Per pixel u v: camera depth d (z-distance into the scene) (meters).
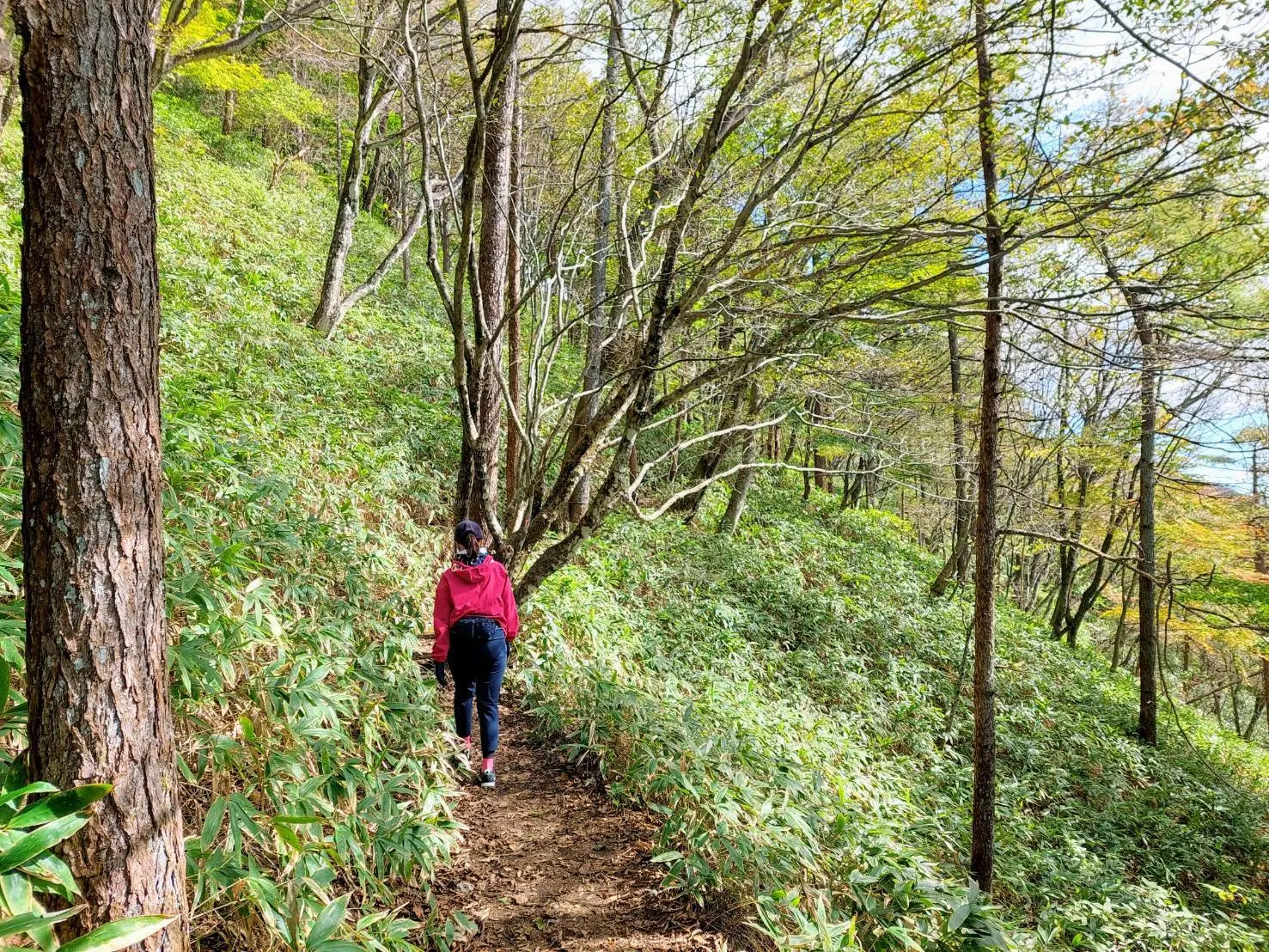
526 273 7.38
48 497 1.85
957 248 4.55
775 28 4.00
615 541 10.19
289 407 8.02
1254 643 10.80
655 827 4.24
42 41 1.75
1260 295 4.89
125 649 1.95
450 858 3.71
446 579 4.43
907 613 12.95
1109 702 12.80
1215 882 8.08
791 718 6.63
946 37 4.04
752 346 6.63
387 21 7.08
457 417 11.18
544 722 5.24
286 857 2.93
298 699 3.36
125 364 1.90
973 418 11.30
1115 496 12.17
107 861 1.94
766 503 17.11
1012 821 7.63
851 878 3.75
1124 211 4.09
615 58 6.00
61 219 1.79
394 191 23.80
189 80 21.30
